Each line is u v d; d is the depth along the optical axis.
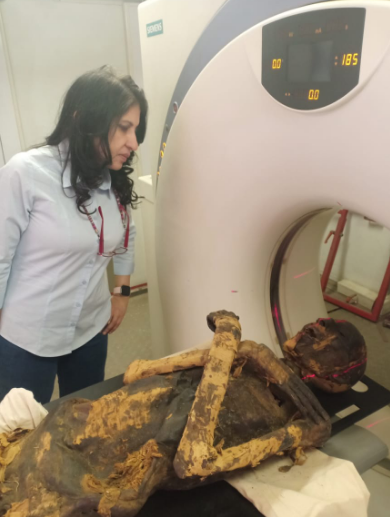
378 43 0.67
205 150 1.06
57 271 1.17
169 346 1.51
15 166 1.05
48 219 1.10
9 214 1.06
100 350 1.47
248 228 1.09
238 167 1.00
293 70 0.79
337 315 2.31
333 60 0.73
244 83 0.90
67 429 0.78
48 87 2.18
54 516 0.65
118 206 1.27
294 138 0.85
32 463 0.72
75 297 1.24
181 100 1.14
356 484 0.79
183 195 1.19
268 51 0.83
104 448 0.79
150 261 1.79
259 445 0.77
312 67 0.76
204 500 0.79
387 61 0.67
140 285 2.93
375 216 0.80
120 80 1.05
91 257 1.20
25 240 1.14
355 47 0.69
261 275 1.20
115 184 1.25
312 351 0.97
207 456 0.70
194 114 1.05
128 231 1.38
